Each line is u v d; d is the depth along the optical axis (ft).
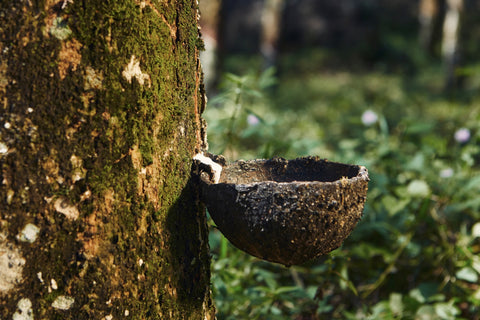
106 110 4.40
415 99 34.55
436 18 51.13
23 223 4.17
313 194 4.61
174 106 4.95
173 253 4.93
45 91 4.19
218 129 10.06
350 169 5.47
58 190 4.25
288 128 22.74
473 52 50.08
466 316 8.94
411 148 15.48
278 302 8.78
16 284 4.17
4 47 4.11
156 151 4.75
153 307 4.75
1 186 4.12
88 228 4.37
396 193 10.89
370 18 62.49
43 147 4.20
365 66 57.67
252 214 4.68
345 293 9.34
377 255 10.05
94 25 4.31
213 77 28.94
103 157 4.41
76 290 4.34
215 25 28.84
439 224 10.39
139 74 4.57
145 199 4.68
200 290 5.23
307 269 9.29
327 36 61.98
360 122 12.93
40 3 4.16
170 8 4.89
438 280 9.75
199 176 5.15
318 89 40.27
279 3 38.40
